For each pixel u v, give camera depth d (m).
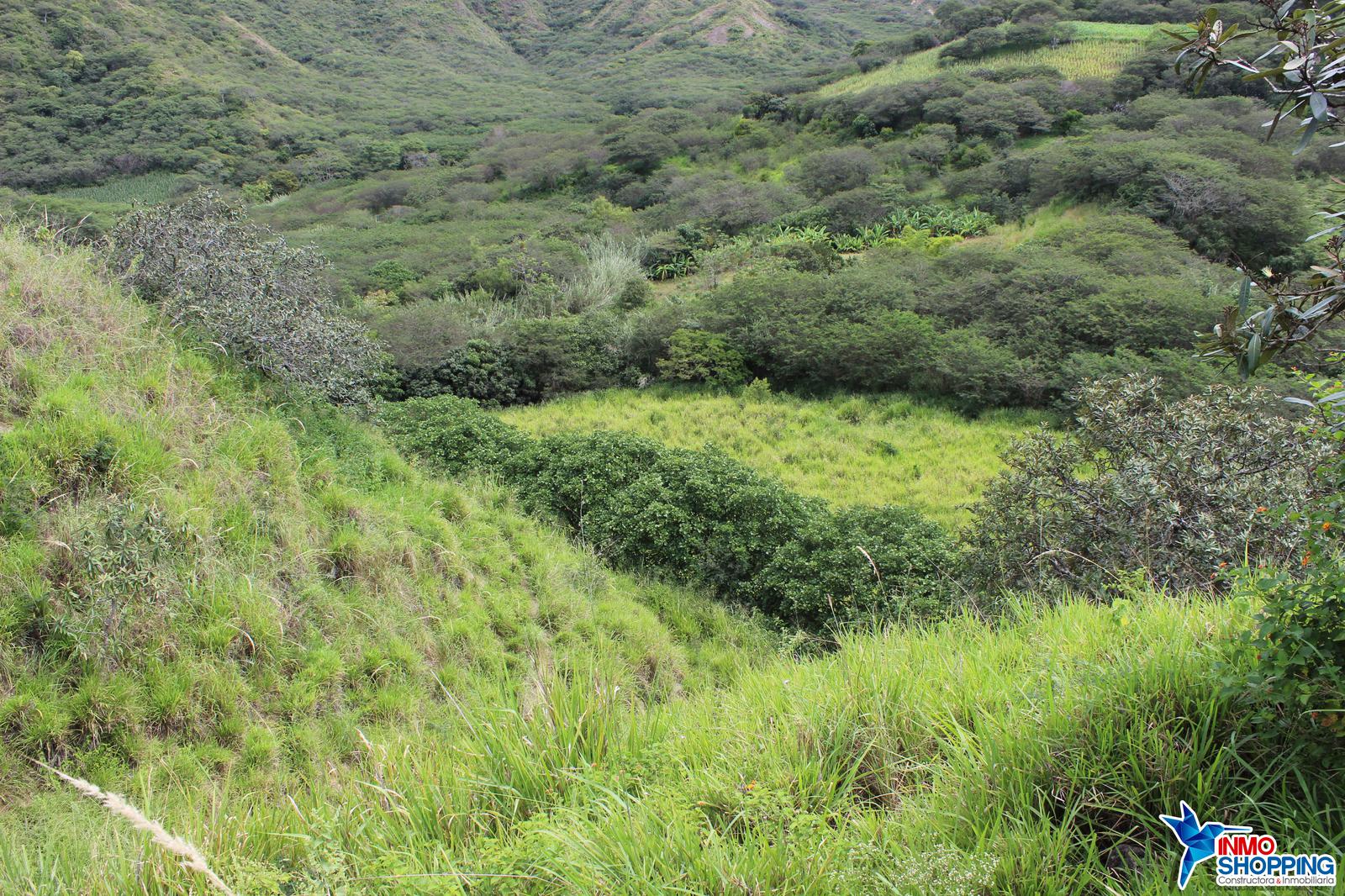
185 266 8.29
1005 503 7.13
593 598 8.66
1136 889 2.11
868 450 17.30
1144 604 3.58
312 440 8.20
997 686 2.97
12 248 7.20
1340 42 1.96
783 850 2.25
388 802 2.85
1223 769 2.34
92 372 6.47
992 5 73.75
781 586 9.41
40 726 4.37
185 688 4.99
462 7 146.62
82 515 5.29
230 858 2.59
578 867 2.22
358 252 43.56
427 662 6.49
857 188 44.53
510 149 71.00
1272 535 5.34
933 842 2.32
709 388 22.25
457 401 13.38
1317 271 2.21
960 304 23.50
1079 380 17.95
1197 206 31.33
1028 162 41.53
